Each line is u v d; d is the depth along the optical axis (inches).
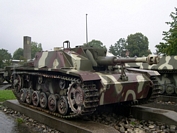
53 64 389.4
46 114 374.3
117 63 354.9
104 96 326.0
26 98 462.3
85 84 308.2
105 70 403.5
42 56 428.5
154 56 286.8
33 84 464.4
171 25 1084.5
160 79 711.7
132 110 403.2
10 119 399.2
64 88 360.8
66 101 342.0
